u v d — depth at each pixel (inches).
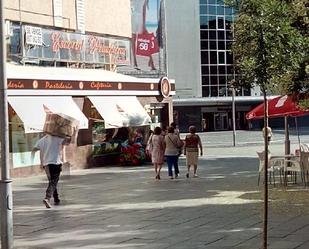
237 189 637.3
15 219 486.0
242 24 304.0
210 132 2896.2
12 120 877.2
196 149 804.6
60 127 562.6
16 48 970.1
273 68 304.0
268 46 300.5
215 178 770.8
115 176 853.2
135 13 1462.8
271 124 3043.8
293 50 304.5
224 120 3075.8
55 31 1056.8
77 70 1065.5
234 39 311.3
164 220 457.4
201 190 641.0
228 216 463.2
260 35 300.2
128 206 539.5
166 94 1266.0
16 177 874.1
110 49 1224.2
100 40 1192.2
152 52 1498.5
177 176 810.8
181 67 2945.4
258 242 362.6
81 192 662.5
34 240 400.5
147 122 1120.8
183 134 2618.1
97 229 431.2
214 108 3046.3
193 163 802.8
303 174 642.2
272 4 299.7
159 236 395.9
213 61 3006.9
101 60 1192.2
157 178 795.4
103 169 993.5
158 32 1523.1
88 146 1026.1
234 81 312.2
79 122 856.3
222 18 3016.7
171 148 798.5
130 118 1072.2
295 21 433.7
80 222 463.5
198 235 393.1
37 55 1009.5
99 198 605.3
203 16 2982.3
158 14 1523.1
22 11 1007.0
